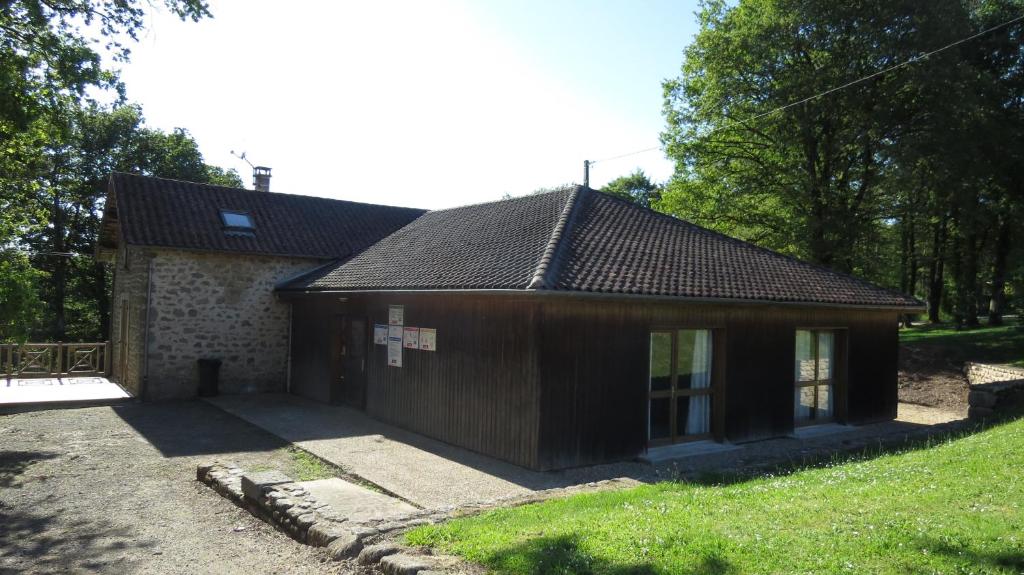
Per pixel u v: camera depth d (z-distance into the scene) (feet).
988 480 21.22
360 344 48.03
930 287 115.96
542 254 34.45
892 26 68.08
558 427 31.73
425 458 33.63
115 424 42.16
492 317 34.32
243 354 55.06
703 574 14.32
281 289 54.75
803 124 69.87
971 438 31.37
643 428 35.04
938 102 65.92
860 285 47.78
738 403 39.17
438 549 17.71
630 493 24.02
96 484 28.50
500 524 19.72
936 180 68.69
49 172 97.55
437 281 37.11
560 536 17.44
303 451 35.24
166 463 32.35
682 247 43.06
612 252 37.58
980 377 61.67
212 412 46.65
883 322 48.42
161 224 52.44
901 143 67.82
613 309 34.01
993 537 15.56
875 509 18.54
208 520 23.59
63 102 41.27
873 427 45.80
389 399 42.63
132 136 109.91
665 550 15.93
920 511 18.13
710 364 39.04
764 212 80.69
